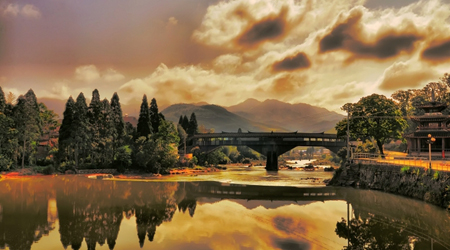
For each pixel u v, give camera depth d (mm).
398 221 35094
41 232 32188
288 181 78062
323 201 48438
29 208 42906
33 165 92500
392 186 53812
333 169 122062
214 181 77500
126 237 30625
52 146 109750
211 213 40562
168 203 47312
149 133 107312
